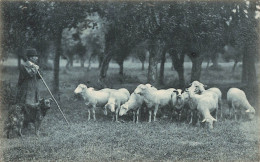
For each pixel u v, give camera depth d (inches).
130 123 415.8
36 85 368.8
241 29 543.8
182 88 589.0
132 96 425.1
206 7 510.6
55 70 566.3
